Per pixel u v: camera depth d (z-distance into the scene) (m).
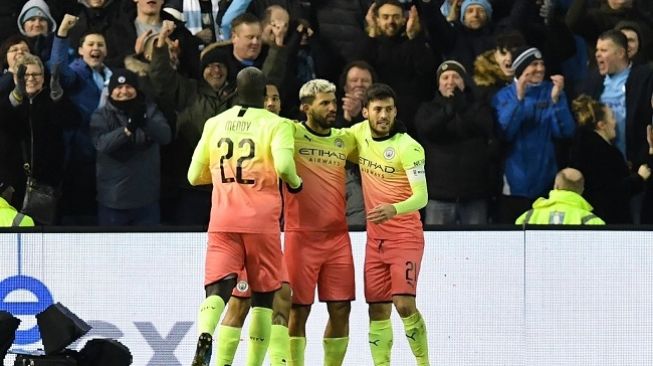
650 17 38.97
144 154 34.56
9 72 35.47
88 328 23.00
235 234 24.78
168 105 34.97
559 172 34.09
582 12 38.59
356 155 27.88
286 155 24.30
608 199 37.12
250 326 25.27
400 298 27.02
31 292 30.41
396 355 29.83
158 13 36.66
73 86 35.41
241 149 24.83
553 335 30.47
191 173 25.77
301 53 36.59
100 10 36.59
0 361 23.14
